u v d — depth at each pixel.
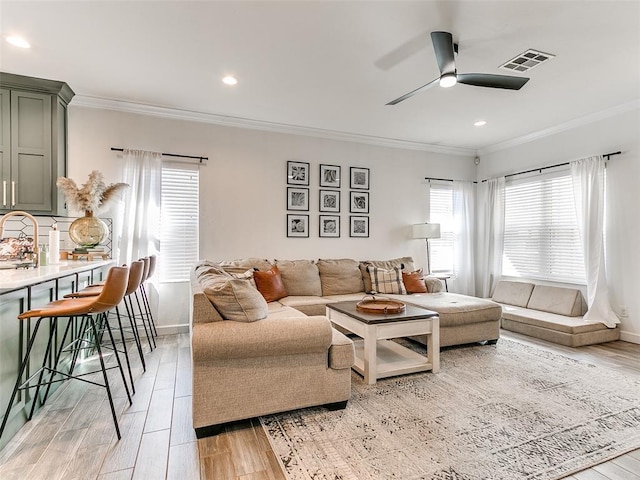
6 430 1.90
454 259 5.80
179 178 4.23
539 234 4.94
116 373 2.92
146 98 3.80
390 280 4.54
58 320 2.63
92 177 3.42
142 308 4.03
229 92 3.62
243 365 2.06
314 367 2.23
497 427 2.08
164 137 4.14
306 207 4.86
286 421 2.16
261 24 2.46
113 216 3.95
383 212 5.36
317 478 1.64
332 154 5.04
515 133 4.99
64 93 3.52
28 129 3.36
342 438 1.97
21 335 2.06
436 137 5.20
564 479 1.63
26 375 2.10
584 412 2.26
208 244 4.33
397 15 2.35
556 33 2.56
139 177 3.95
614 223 4.04
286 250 4.73
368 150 5.27
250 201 4.54
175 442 1.94
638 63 3.00
